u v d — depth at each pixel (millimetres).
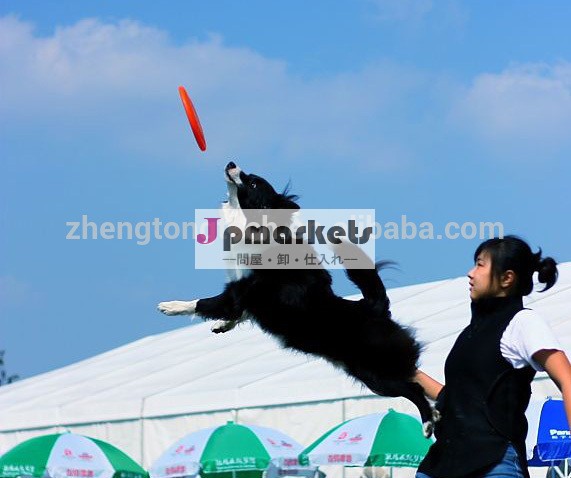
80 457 15227
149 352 26484
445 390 5355
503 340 5199
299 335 8109
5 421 23594
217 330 8453
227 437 14945
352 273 8078
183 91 7539
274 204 8461
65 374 26828
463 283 23062
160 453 19984
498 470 5078
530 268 5383
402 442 13336
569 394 4953
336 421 17266
